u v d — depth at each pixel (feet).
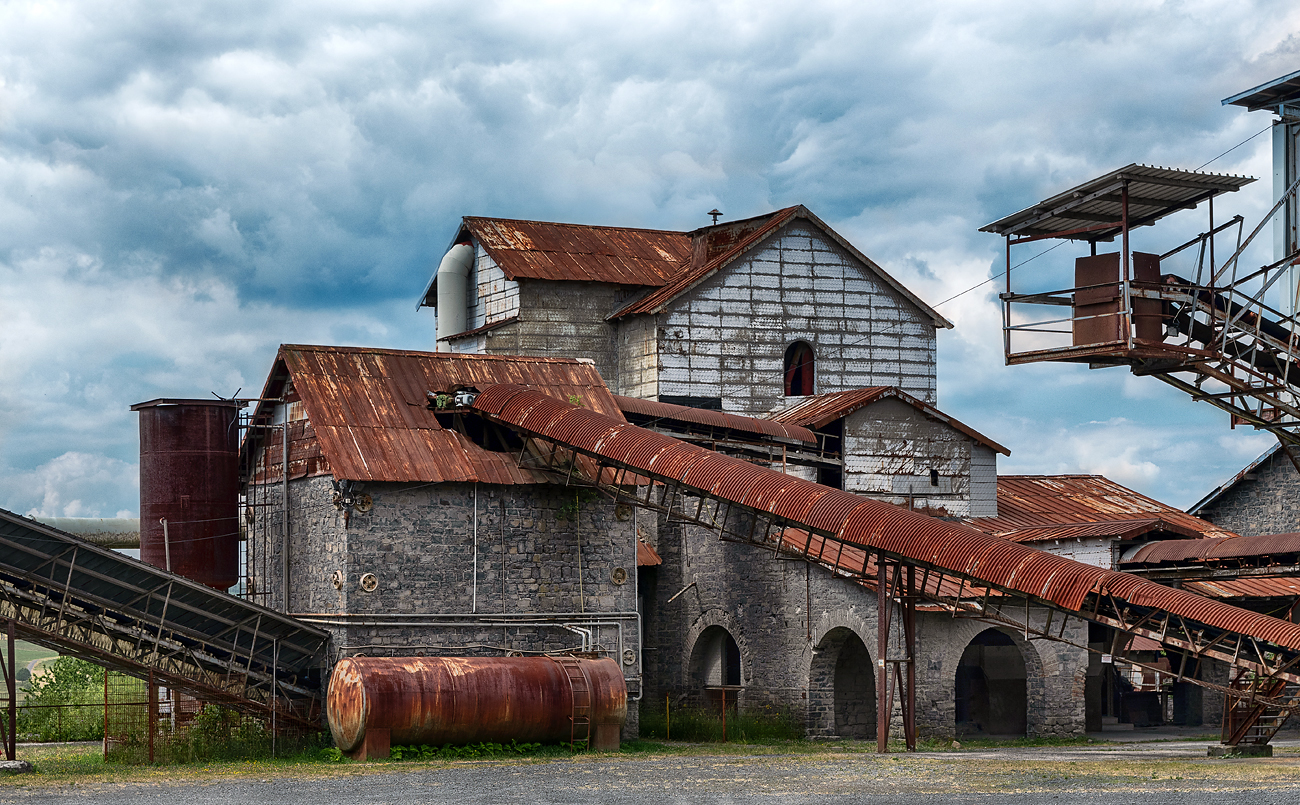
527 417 110.52
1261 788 69.92
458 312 162.50
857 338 157.69
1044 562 92.02
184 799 72.90
